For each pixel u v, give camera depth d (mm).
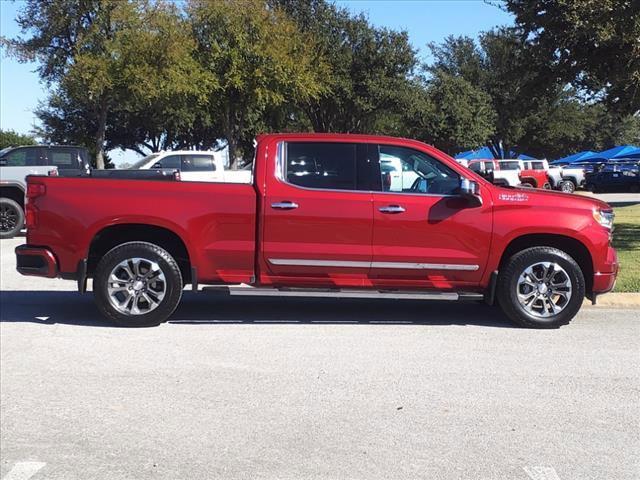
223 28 27312
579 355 5941
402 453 3934
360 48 35125
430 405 4688
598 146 57094
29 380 5168
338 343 6273
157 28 24109
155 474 3684
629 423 4402
